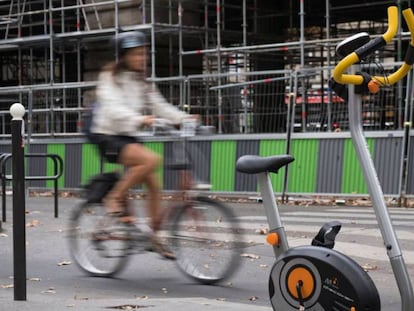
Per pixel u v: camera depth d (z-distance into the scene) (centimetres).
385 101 1350
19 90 1758
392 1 1914
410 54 374
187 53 1786
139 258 785
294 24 2397
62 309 534
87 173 1551
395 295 613
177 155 892
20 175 556
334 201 1298
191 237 671
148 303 565
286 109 1441
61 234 958
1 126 1803
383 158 1245
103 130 679
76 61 2269
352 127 387
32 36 2062
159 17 1838
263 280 679
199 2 1877
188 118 706
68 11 2053
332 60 2184
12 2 2072
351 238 874
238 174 1371
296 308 403
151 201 677
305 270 399
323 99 1439
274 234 425
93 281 689
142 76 699
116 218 689
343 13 2428
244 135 1373
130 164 673
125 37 693
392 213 1114
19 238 564
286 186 1333
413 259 739
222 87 1510
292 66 2381
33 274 720
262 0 2247
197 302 571
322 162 1295
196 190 675
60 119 1825
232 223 659
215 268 664
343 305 385
